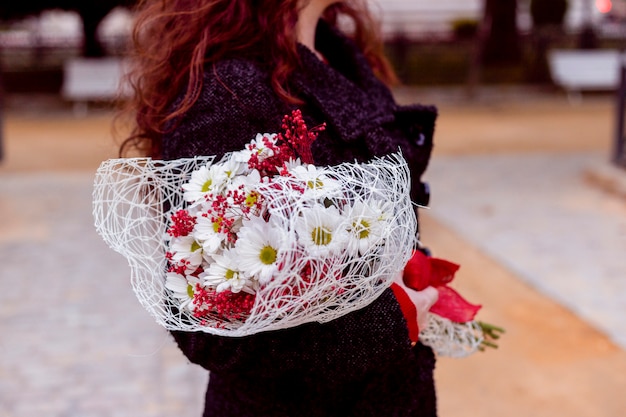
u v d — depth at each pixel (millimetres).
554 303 4707
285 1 1368
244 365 1269
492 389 3686
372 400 1389
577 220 6586
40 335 4320
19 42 18312
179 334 1295
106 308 4695
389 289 1281
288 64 1358
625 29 17688
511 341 4188
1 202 7395
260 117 1310
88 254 5730
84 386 3742
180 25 1429
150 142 1581
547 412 3484
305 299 1094
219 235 1123
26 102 14258
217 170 1182
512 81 15758
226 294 1111
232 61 1361
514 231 6273
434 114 1559
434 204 7234
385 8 22531
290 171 1134
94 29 15805
